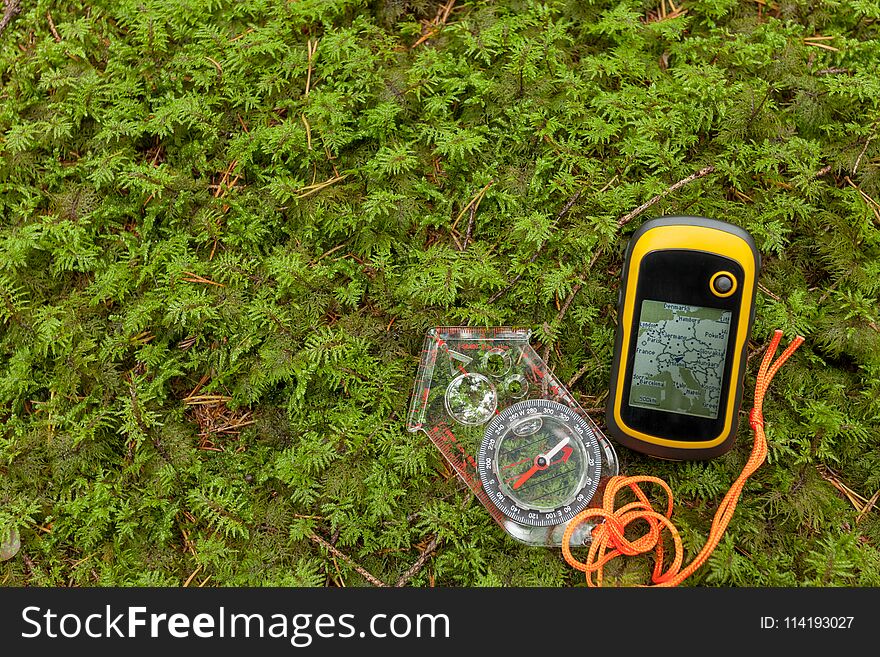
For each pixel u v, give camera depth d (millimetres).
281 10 327
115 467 318
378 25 334
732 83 323
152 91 329
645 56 327
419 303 317
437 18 336
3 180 325
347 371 312
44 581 312
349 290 318
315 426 317
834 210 317
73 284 326
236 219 322
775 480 307
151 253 323
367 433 310
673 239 283
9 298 313
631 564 307
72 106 322
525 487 302
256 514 311
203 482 314
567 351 319
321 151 321
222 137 328
